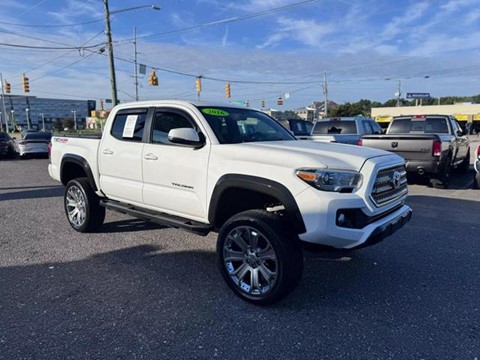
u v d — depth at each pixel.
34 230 5.75
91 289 3.72
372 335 2.91
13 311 3.29
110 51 22.11
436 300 3.47
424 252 4.69
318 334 2.93
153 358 2.65
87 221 5.39
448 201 7.67
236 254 3.53
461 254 4.63
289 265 3.17
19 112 107.19
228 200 3.74
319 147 3.73
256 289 3.39
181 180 4.00
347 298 3.52
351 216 3.16
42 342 2.83
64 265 4.33
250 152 3.53
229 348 2.76
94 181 5.21
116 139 4.82
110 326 3.05
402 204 3.93
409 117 11.27
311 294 3.60
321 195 3.05
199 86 33.34
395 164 3.63
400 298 3.52
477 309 3.30
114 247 4.94
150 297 3.55
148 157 4.32
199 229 3.86
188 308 3.35
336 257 4.52
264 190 3.30
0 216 6.64
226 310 3.31
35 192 9.11
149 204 4.44
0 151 18.92
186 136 3.76
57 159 5.91
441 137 8.81
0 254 4.69
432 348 2.74
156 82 26.30
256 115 4.75
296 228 3.17
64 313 3.25
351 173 3.20
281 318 3.17
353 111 75.62
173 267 4.28
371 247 4.87
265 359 2.64
